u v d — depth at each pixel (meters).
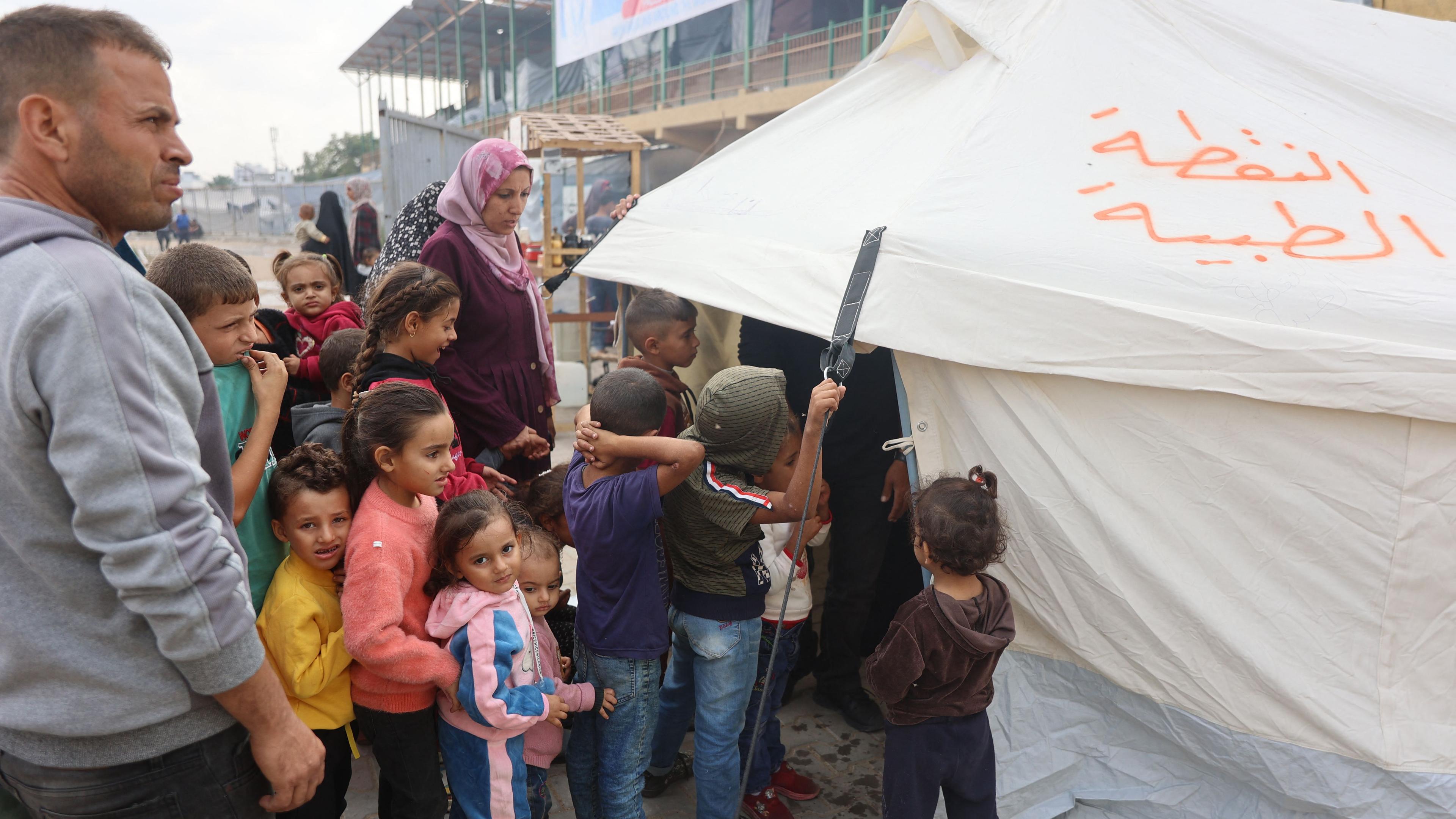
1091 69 2.96
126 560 1.27
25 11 1.34
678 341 3.15
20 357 1.23
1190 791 2.33
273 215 32.28
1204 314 2.13
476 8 24.08
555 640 2.62
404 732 2.04
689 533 2.41
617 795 2.37
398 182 8.64
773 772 2.86
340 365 2.65
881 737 3.29
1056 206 2.51
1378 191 2.45
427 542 2.06
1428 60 3.04
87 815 1.42
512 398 3.21
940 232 2.48
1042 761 2.49
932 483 2.28
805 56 13.91
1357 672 2.08
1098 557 2.29
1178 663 2.22
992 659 2.23
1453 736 2.04
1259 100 2.85
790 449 2.82
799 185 3.17
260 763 1.52
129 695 1.37
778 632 2.31
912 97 3.37
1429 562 2.01
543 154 7.64
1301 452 2.08
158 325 1.35
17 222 1.28
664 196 3.69
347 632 1.88
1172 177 2.56
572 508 2.35
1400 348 1.94
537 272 9.36
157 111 1.42
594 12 16.55
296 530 1.96
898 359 2.52
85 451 1.23
